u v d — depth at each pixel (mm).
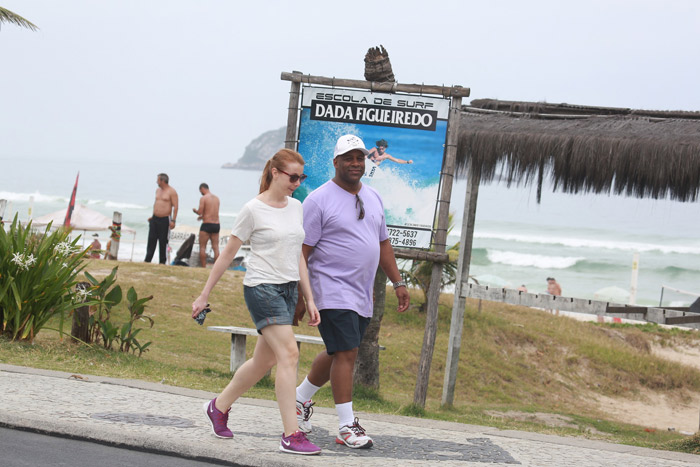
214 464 5621
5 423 6051
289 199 6316
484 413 12703
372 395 11836
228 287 20188
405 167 10430
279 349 6000
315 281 6691
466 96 10305
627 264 68625
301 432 5957
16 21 22156
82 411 6570
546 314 25625
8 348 10242
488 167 12742
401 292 7180
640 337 24250
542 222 96938
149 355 12664
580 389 18234
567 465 6266
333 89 10500
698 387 19484
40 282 10781
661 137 11891
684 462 6859
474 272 65250
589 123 12969
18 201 108625
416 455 6211
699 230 92438
